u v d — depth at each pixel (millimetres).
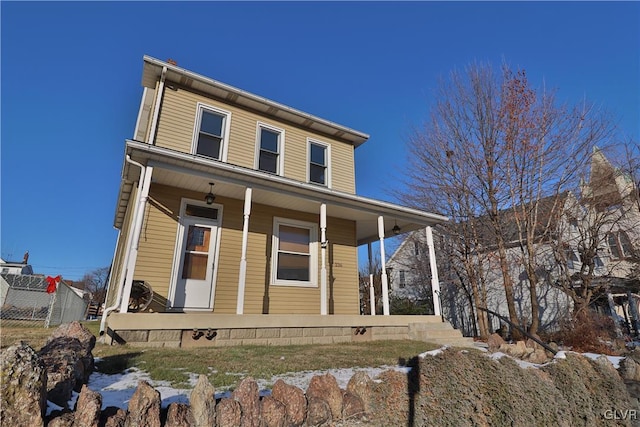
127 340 5395
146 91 9461
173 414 2400
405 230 11422
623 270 14445
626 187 12609
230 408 2512
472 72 13078
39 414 2031
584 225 14156
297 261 9375
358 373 3436
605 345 9578
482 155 12648
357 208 9305
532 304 10930
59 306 11914
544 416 3510
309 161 10609
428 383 3471
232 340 6266
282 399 2844
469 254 13859
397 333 8414
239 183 7586
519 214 12211
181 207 7969
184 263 7750
